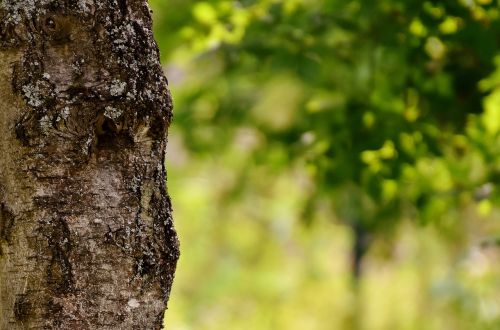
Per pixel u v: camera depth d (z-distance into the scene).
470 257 9.73
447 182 7.36
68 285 2.94
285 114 8.29
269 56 6.88
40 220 2.93
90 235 2.95
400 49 6.32
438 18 5.98
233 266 15.77
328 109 7.05
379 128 6.57
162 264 3.07
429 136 6.53
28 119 2.91
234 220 15.60
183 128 8.47
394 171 6.61
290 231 15.66
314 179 7.47
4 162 2.97
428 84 6.58
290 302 14.45
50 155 2.92
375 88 6.77
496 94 6.98
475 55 6.47
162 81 3.05
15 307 2.98
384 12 6.37
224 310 15.17
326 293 14.10
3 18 2.94
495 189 7.06
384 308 12.47
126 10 2.97
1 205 2.99
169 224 3.10
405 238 11.52
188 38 7.39
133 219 3.00
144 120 2.98
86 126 2.92
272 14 6.83
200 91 8.39
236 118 8.41
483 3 5.98
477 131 6.84
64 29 2.92
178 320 14.74
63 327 2.95
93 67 2.93
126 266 2.99
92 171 2.95
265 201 15.12
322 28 6.76
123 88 2.94
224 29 7.11
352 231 13.63
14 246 2.97
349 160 6.71
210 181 14.01
